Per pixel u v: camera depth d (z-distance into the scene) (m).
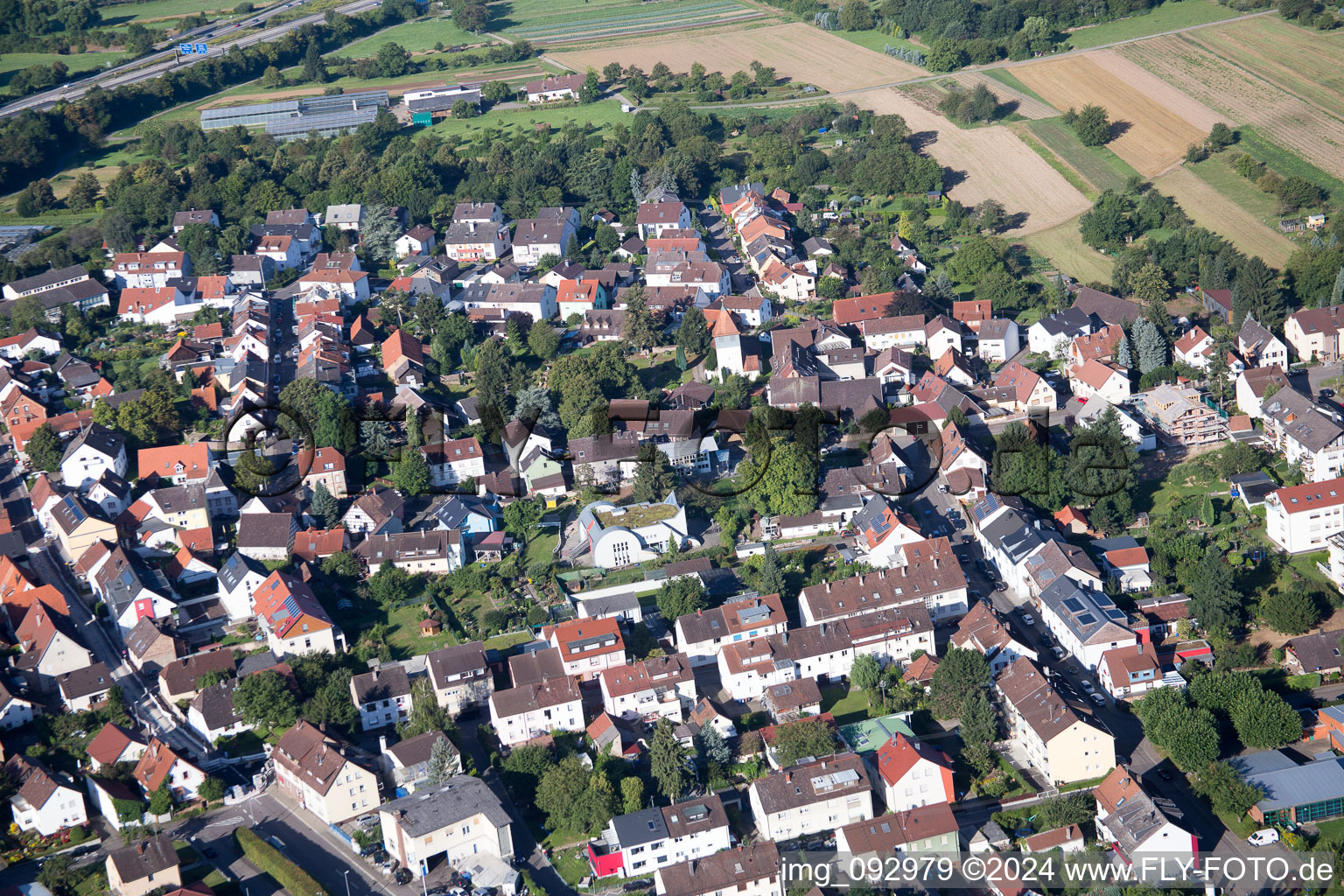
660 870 190.38
